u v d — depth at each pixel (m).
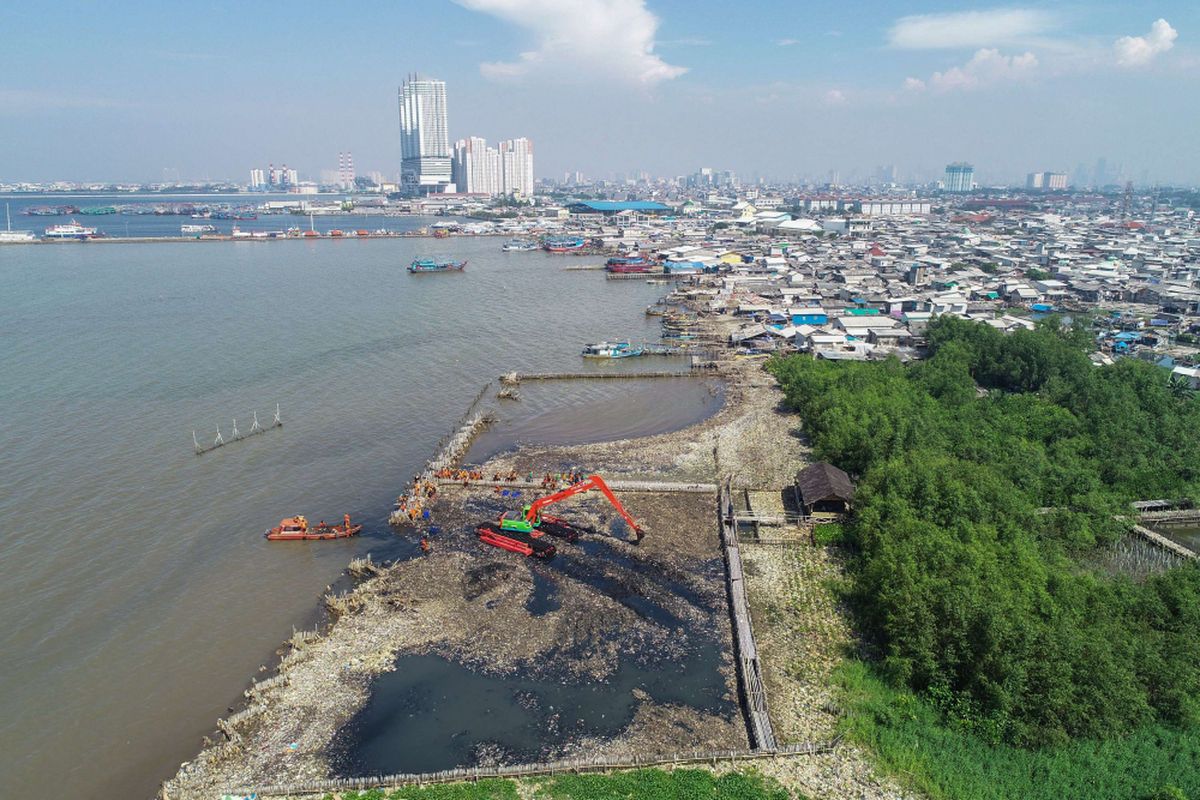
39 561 76.75
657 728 54.75
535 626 66.94
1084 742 50.09
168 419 117.88
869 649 62.81
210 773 50.75
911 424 97.12
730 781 48.56
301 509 89.88
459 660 62.41
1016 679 52.31
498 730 54.59
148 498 91.12
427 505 90.94
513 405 131.12
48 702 57.84
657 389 141.50
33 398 125.12
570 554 79.50
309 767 51.12
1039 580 65.69
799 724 54.41
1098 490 86.19
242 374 142.50
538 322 197.50
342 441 111.31
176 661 62.75
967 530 72.75
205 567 77.00
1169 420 103.38
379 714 56.16
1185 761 48.44
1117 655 54.34
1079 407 112.12
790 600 70.62
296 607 70.62
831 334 166.75
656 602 70.88
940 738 51.34
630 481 97.56
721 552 80.44
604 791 47.91
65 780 50.84
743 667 60.34
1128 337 158.25
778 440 111.81
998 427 105.38
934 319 167.75
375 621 67.56
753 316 195.38
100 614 68.62
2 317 185.88
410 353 162.88
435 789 48.28
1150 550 80.00
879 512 78.50
